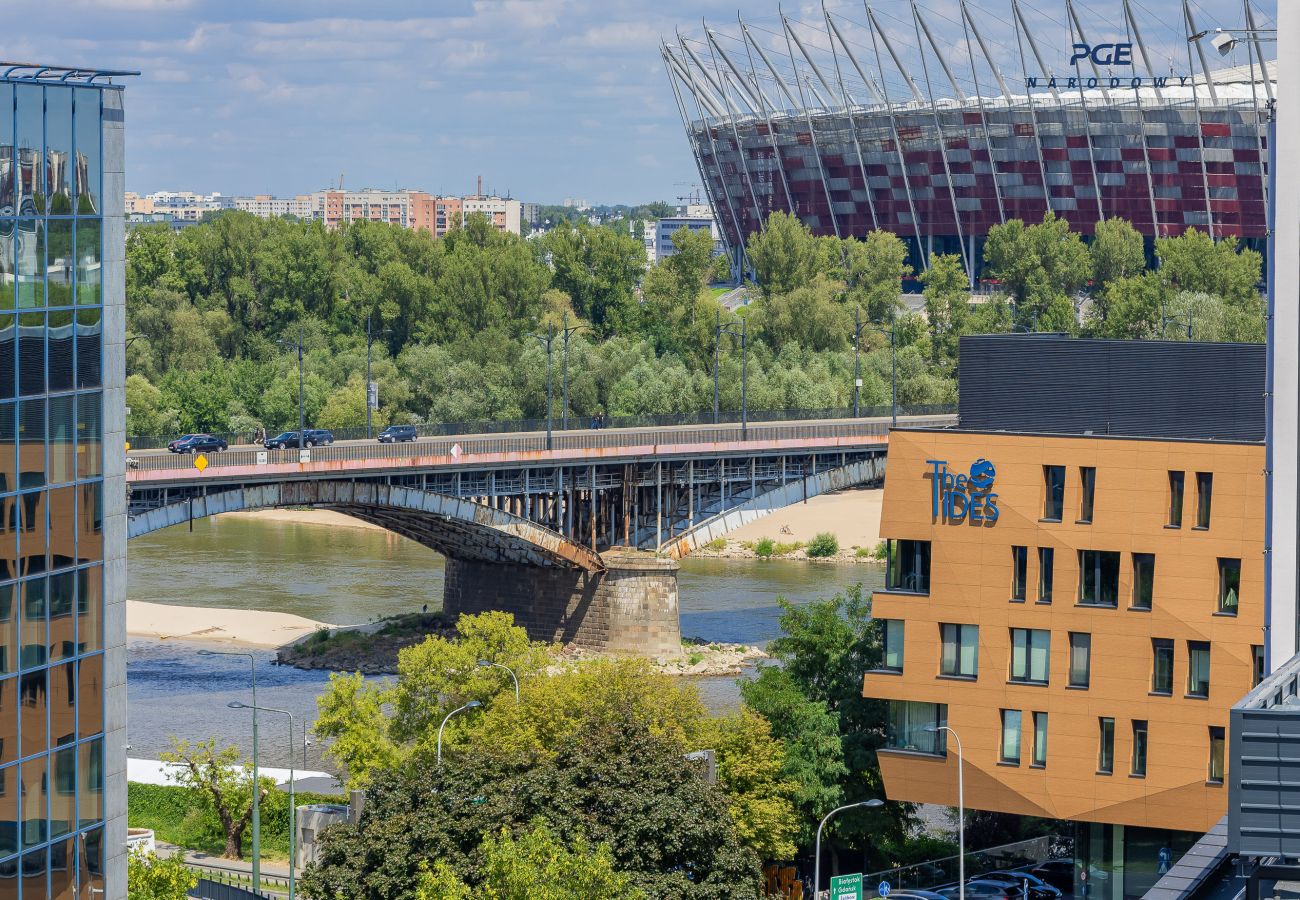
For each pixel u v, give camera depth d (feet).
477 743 407.03
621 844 349.00
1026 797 425.69
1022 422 453.99
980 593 428.97
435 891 319.06
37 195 253.65
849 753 455.22
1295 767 184.85
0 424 249.75
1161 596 413.80
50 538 259.39
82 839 268.00
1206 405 435.94
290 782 463.42
